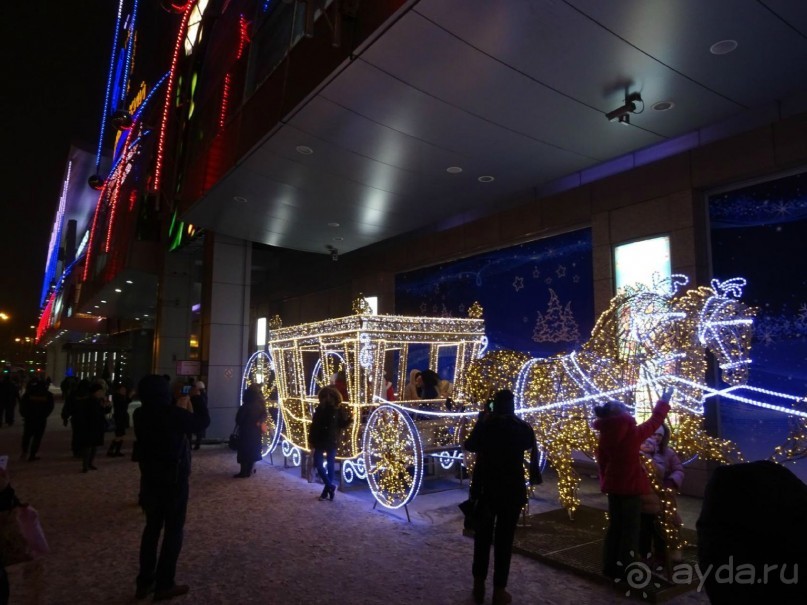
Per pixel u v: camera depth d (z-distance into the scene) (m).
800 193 7.05
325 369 9.19
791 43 5.56
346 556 5.38
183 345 17.91
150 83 21.66
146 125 19.95
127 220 19.94
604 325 6.07
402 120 7.25
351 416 8.09
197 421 4.73
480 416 4.96
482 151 8.11
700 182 7.83
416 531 6.18
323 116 7.18
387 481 7.00
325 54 6.42
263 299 21.53
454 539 5.89
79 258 35.59
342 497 7.82
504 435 4.44
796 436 5.04
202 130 12.20
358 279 15.41
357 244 13.59
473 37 5.54
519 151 8.11
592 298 9.52
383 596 4.46
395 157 8.39
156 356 17.92
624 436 4.59
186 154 14.07
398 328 8.05
